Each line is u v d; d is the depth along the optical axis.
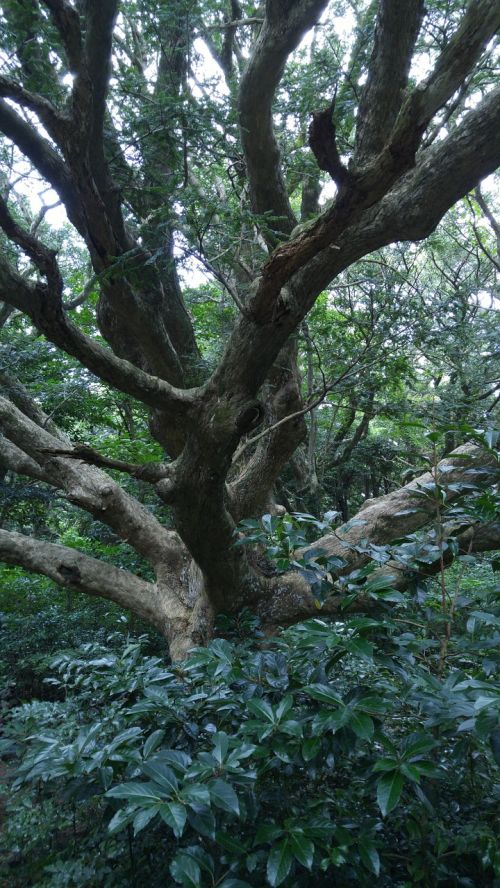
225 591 5.73
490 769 2.75
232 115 5.47
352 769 2.74
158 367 6.97
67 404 9.34
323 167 2.57
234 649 3.14
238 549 5.46
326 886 2.37
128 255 5.05
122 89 5.26
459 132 4.28
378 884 2.34
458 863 2.41
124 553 8.91
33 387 8.42
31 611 8.62
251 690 2.66
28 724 4.08
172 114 4.99
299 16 4.89
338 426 14.33
